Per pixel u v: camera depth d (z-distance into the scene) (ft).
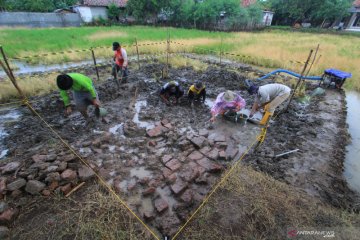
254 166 12.21
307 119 17.95
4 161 11.66
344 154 13.96
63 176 10.09
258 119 18.16
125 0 98.02
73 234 8.32
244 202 9.77
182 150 13.51
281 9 105.60
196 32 68.28
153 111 18.28
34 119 16.61
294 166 12.35
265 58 35.53
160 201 9.80
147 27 79.41
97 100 14.66
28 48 37.45
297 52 38.78
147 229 8.68
